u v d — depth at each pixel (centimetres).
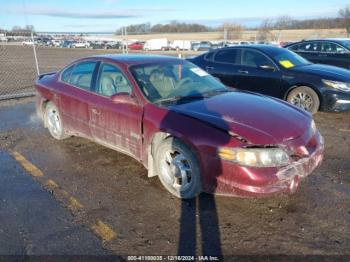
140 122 404
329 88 687
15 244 304
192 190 365
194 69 497
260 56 775
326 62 1114
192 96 429
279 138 336
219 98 424
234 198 379
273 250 296
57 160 493
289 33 4950
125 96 411
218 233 321
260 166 323
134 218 345
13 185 416
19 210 359
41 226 331
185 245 304
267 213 351
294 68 738
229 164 331
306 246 301
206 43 3825
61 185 416
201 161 350
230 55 818
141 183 419
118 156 504
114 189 405
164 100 410
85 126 491
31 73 1620
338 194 388
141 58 482
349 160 487
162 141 383
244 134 333
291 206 363
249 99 428
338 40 1139
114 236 316
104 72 468
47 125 588
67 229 326
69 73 532
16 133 625
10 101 933
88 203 374
